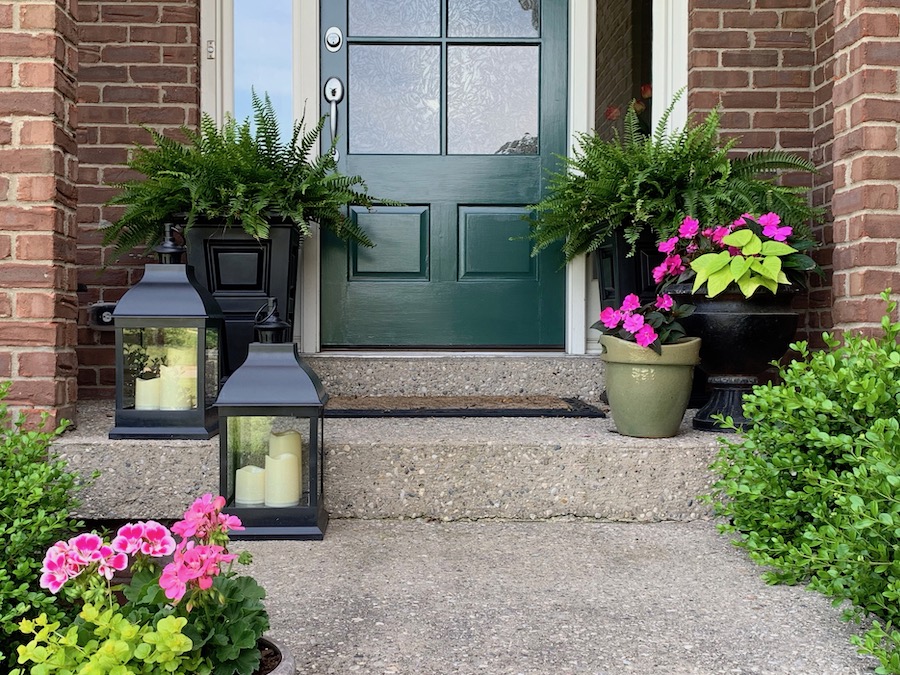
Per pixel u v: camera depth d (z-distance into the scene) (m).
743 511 1.88
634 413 2.20
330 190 2.80
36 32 2.14
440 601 1.57
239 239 2.72
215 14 3.09
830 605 1.56
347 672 1.27
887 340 1.85
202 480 2.09
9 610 1.35
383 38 3.19
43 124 2.14
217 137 2.72
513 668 1.29
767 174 3.04
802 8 3.06
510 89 3.24
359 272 3.19
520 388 2.97
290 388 1.90
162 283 2.14
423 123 3.23
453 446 2.13
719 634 1.42
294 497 1.95
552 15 3.22
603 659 1.33
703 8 3.07
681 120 3.13
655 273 2.38
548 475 2.14
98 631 1.03
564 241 3.18
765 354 2.35
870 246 2.24
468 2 3.22
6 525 1.48
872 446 1.53
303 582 1.66
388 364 2.95
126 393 2.14
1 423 1.90
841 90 2.36
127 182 2.71
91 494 2.08
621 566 1.78
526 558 1.83
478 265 3.22
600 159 2.77
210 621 1.10
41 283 2.15
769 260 2.24
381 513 2.13
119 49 3.03
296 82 3.15
